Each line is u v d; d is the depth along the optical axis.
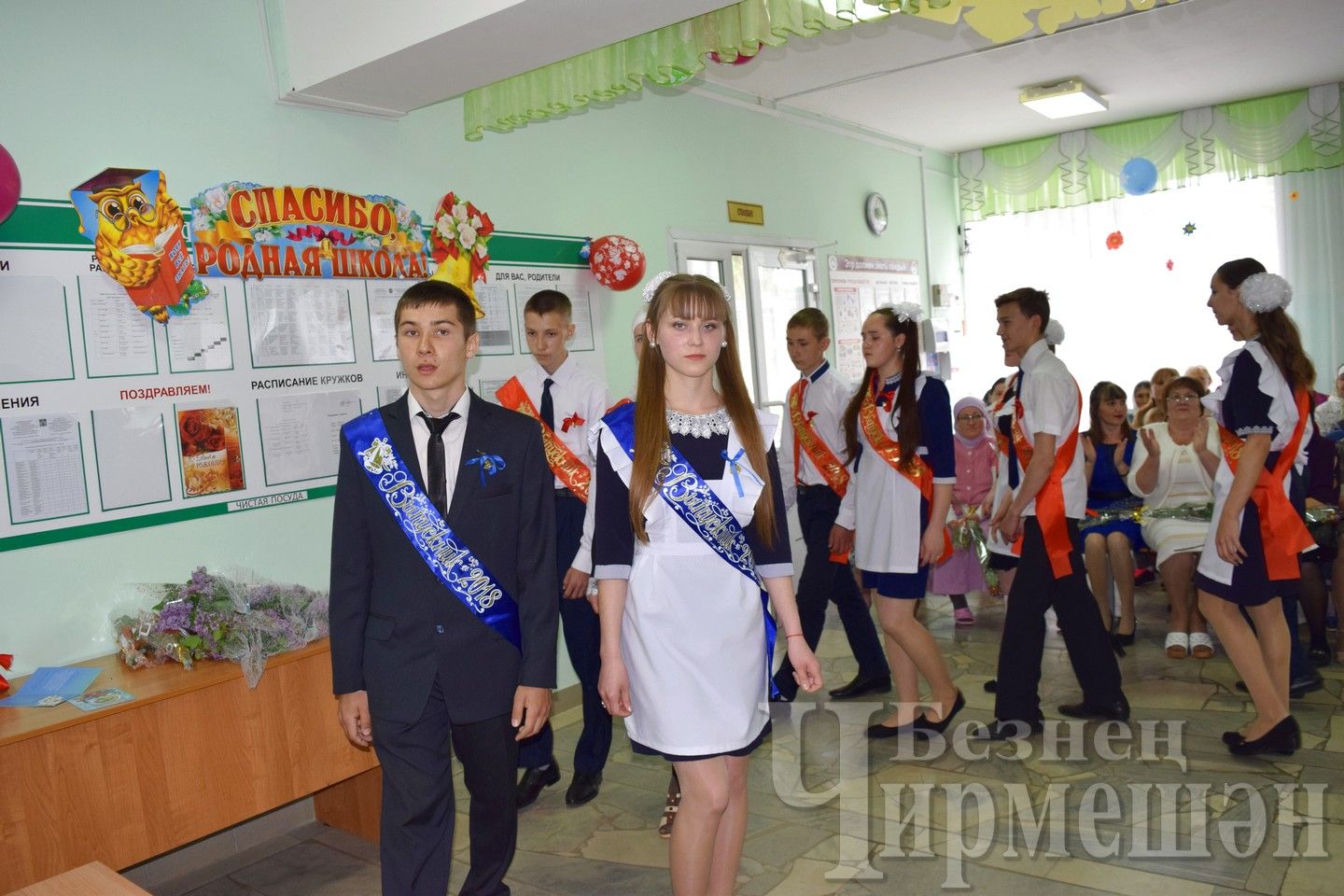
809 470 3.60
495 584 2.01
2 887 1.96
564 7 2.53
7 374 2.42
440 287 2.01
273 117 3.04
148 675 2.35
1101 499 4.41
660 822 2.76
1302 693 3.35
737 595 1.84
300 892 2.56
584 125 4.18
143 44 2.71
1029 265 7.27
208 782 2.29
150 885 2.64
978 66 5.13
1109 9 2.76
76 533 2.54
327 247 3.13
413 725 1.95
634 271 4.04
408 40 2.71
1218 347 6.73
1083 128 6.82
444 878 2.01
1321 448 3.69
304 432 3.07
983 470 4.48
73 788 2.06
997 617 4.76
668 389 1.90
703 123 4.91
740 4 2.82
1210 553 2.83
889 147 6.56
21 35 2.47
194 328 2.80
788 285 5.50
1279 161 6.25
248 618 2.42
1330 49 5.30
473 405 2.07
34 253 2.47
